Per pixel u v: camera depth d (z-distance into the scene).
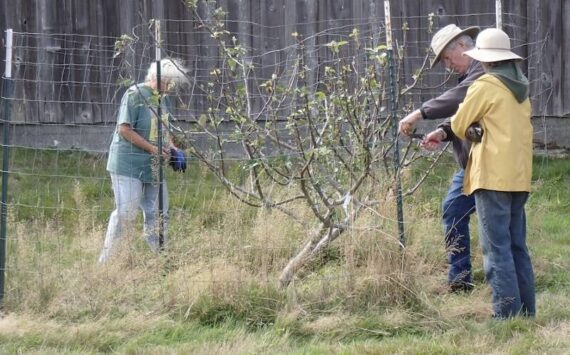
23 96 25.80
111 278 14.98
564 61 25.47
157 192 17.56
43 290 14.89
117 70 25.39
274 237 15.80
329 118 15.57
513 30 25.39
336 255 16.03
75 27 25.91
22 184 22.61
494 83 13.24
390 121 15.81
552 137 25.55
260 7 25.77
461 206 15.40
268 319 14.22
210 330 13.80
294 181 15.66
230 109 15.42
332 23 25.58
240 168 19.70
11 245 15.77
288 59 23.97
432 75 24.56
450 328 13.70
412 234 15.73
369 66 17.28
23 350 13.16
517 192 13.43
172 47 25.64
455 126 13.41
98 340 13.46
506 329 13.17
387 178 15.56
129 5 25.80
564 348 12.59
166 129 16.81
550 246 17.83
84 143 25.77
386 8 15.13
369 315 14.09
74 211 19.27
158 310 14.49
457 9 25.38
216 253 15.43
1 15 25.80
